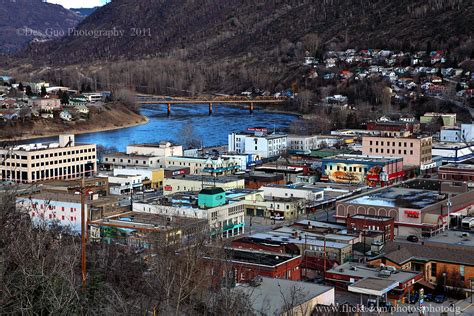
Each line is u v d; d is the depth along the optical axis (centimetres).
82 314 6625
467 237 15900
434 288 13538
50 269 7256
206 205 17475
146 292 8475
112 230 15350
